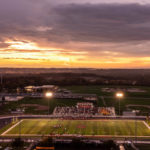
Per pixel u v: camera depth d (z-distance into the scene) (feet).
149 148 263.29
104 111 455.63
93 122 384.88
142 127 355.36
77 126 358.23
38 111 476.54
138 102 600.39
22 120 401.49
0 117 426.51
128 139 297.33
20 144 266.36
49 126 359.46
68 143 268.00
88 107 503.61
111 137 304.91
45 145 259.80
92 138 298.56
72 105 544.62
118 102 595.88
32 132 328.29
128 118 416.26
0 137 305.94
